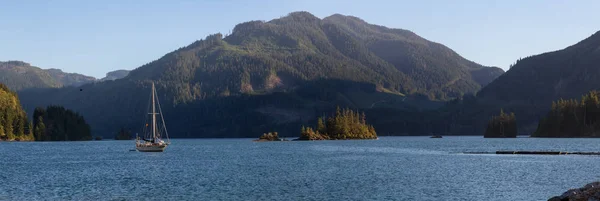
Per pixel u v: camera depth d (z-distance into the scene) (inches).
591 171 3567.9
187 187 2935.5
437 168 3924.7
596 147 7288.4
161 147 6791.3
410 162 4566.9
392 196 2559.1
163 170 3988.7
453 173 3533.5
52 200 2527.1
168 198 2561.5
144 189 2869.1
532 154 5408.5
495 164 4192.9
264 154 6289.4
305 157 5531.5
